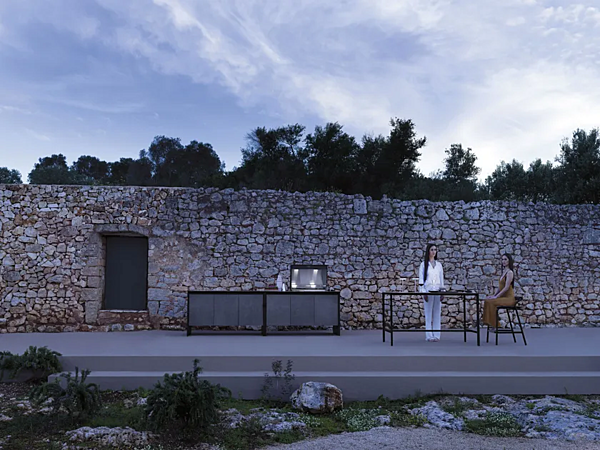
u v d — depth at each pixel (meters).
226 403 5.28
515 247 10.25
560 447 4.09
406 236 10.07
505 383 5.71
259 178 18.34
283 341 7.65
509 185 18.89
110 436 4.18
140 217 9.65
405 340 7.80
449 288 10.04
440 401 5.50
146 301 9.84
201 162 22.36
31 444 4.05
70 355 6.08
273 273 9.73
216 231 9.74
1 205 9.51
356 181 19.03
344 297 9.81
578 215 10.51
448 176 21.19
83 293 9.41
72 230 9.54
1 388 5.75
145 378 5.70
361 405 5.45
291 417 4.90
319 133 19.39
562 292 10.28
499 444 4.20
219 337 8.26
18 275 9.40
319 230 9.93
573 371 6.04
